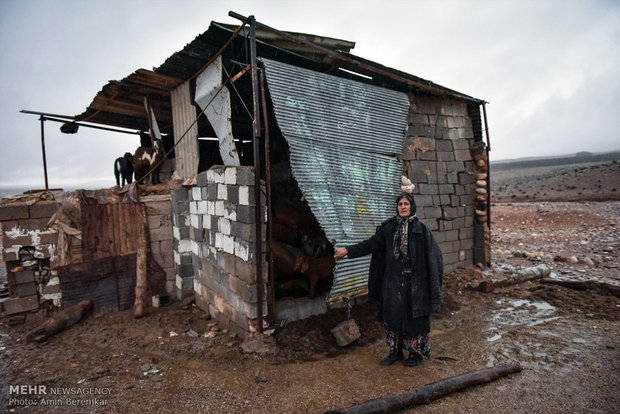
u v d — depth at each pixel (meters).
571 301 5.27
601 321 4.53
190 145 5.62
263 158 7.76
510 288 6.09
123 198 5.94
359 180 4.74
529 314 4.94
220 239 4.73
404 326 3.37
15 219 5.24
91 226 5.61
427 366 3.55
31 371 3.80
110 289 5.70
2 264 10.55
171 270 6.20
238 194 4.18
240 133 8.34
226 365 3.75
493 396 2.96
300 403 2.97
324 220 4.14
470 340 4.16
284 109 4.20
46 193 5.60
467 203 7.12
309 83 4.49
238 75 4.31
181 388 3.31
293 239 5.20
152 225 6.06
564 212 14.19
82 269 5.52
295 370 3.57
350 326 4.13
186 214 5.90
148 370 3.72
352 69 5.36
